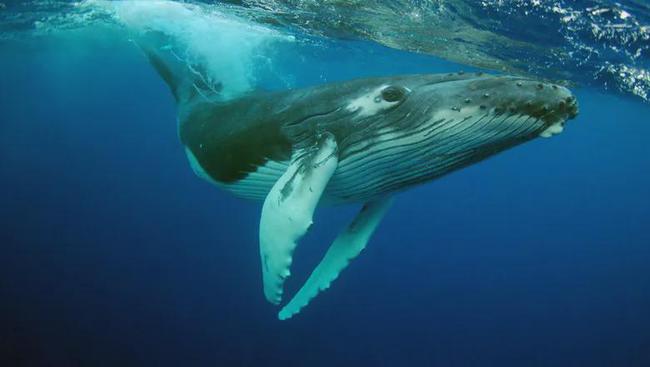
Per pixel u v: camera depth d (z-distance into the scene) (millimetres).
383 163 4078
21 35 19531
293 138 4375
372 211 4953
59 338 15117
